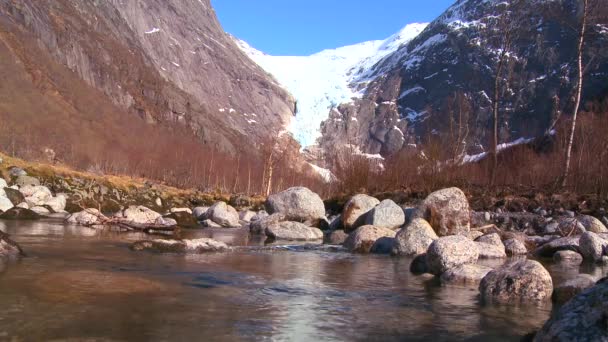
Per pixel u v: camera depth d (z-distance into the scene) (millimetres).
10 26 88500
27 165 26828
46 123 66688
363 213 19375
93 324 5520
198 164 61875
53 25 101500
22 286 6992
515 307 7363
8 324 5320
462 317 6738
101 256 10531
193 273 9141
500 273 8250
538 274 7980
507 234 15969
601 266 12023
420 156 28906
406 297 7941
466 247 10156
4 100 66125
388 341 5598
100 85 102938
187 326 5711
